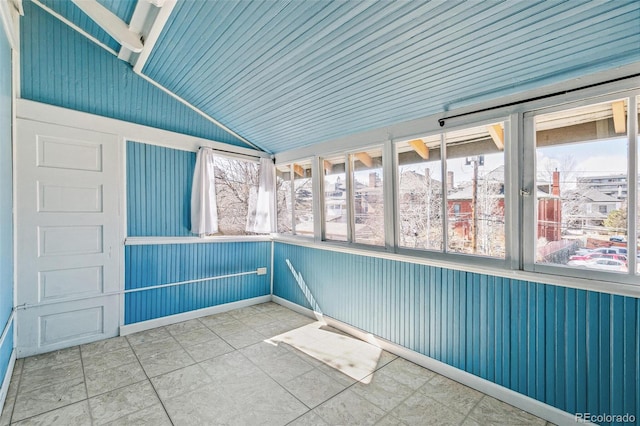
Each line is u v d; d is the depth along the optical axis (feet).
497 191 7.37
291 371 8.13
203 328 11.02
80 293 9.45
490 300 7.27
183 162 11.70
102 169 9.78
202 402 6.75
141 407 6.56
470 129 7.79
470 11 5.05
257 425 6.07
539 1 4.62
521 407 6.71
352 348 9.57
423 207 8.84
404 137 9.12
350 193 11.02
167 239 11.27
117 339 9.93
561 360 6.24
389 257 9.37
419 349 8.62
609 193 5.86
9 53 7.45
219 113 11.57
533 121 6.73
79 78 9.34
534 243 6.75
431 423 6.21
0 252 6.26
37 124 8.64
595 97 5.84
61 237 9.11
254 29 6.62
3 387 6.54
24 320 8.53
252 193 13.97
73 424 6.00
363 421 6.24
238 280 13.43
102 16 7.26
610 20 4.70
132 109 10.38
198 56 8.27
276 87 8.88
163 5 6.37
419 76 7.05
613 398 5.67
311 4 5.59
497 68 6.28
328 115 9.85
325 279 11.71
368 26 5.86
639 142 5.52
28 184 8.53
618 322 5.64
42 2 8.27
